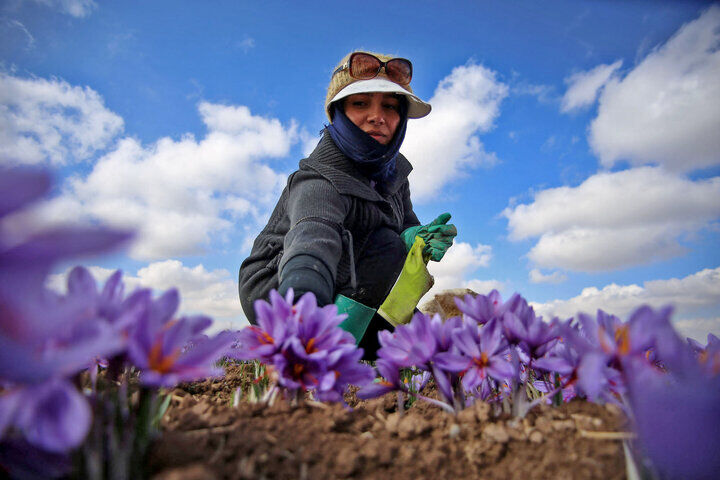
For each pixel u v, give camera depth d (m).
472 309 1.26
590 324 0.96
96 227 0.44
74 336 0.62
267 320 1.20
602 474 0.89
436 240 2.82
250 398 1.35
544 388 1.45
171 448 0.84
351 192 2.71
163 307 0.81
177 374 0.77
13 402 0.58
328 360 1.17
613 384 1.09
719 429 0.70
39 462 0.69
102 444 0.75
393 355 1.26
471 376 1.15
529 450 1.02
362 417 1.28
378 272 3.03
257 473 0.88
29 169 0.45
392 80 3.05
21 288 0.52
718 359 0.80
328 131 3.11
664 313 0.77
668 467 0.72
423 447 1.07
